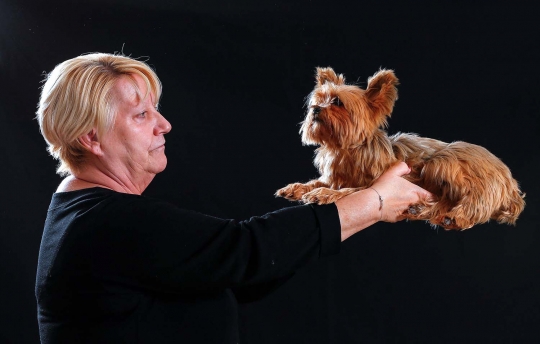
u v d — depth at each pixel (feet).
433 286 12.63
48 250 4.77
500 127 12.03
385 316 12.79
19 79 13.00
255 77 13.08
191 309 4.78
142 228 4.49
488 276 12.37
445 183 5.69
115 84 5.05
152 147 5.30
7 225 13.41
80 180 5.25
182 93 13.19
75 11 12.90
